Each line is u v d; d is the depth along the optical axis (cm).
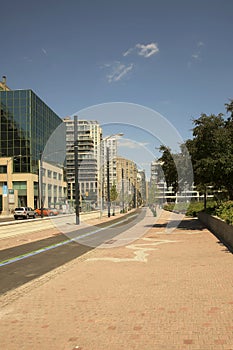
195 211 3709
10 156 6462
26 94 6456
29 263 1216
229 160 2017
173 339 495
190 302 666
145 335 514
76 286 845
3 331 556
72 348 481
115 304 677
